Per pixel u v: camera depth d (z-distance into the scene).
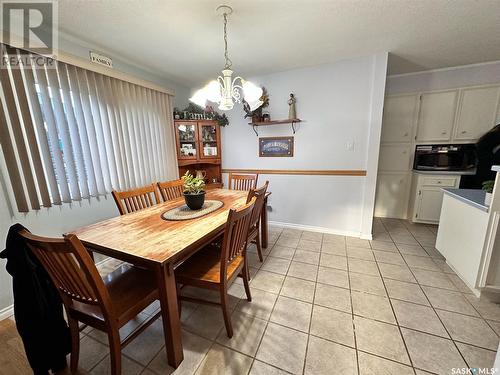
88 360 1.30
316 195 3.12
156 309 1.73
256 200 1.58
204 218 1.65
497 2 1.55
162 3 1.53
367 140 2.72
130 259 1.15
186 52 2.32
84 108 2.10
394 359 1.25
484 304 1.66
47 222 1.88
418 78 3.20
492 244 1.59
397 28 1.91
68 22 1.73
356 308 1.66
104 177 2.33
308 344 1.36
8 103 1.61
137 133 2.66
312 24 1.83
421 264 2.24
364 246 2.66
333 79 2.75
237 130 3.45
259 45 2.20
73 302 1.21
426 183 3.19
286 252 2.55
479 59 2.72
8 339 1.43
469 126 3.07
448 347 1.32
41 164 1.80
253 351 1.33
